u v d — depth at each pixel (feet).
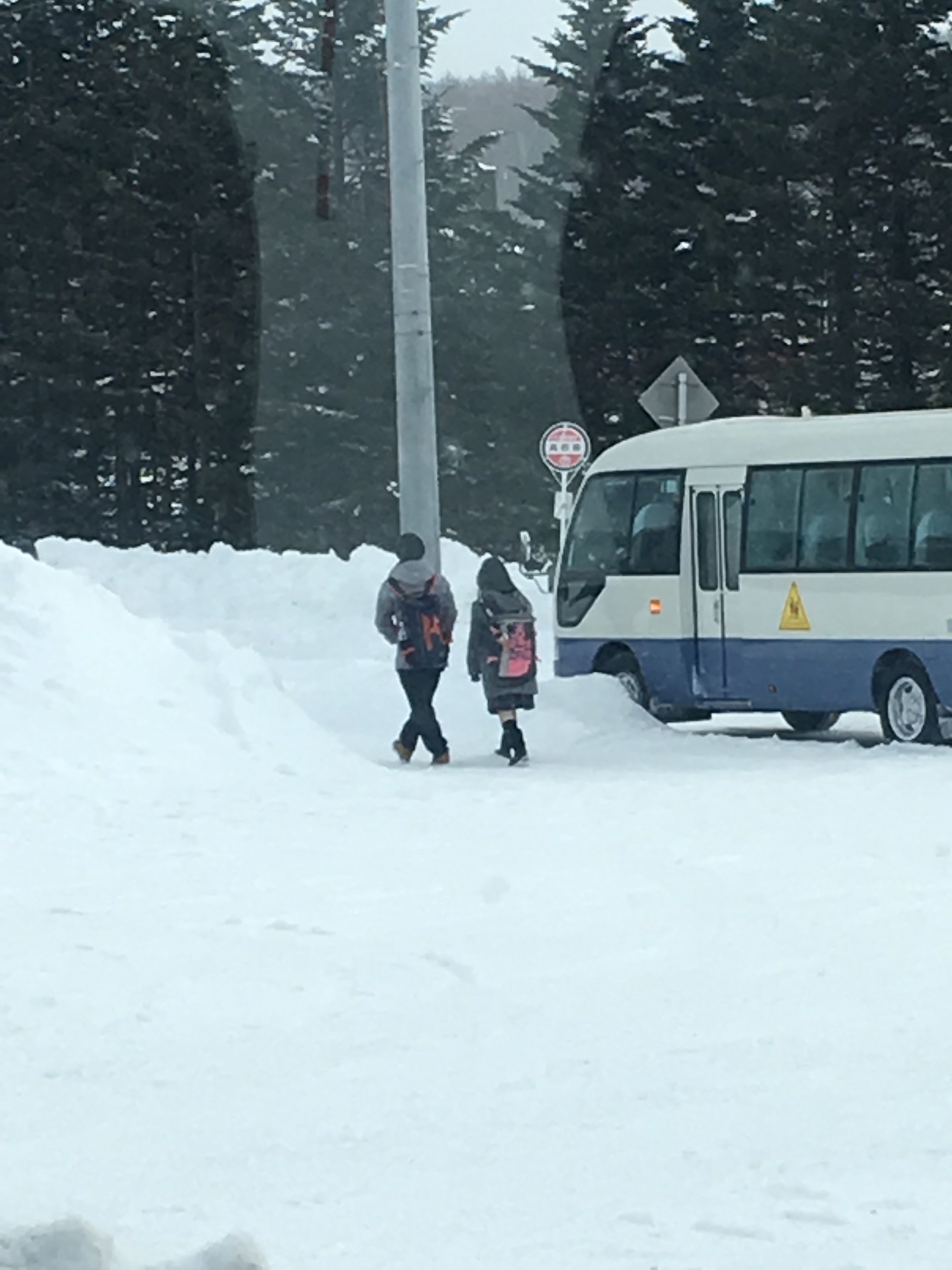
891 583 68.49
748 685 72.95
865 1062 24.00
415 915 34.58
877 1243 17.40
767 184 184.44
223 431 197.67
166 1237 17.92
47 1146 21.12
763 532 72.54
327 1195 19.20
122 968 30.25
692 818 47.37
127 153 193.77
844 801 50.19
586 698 72.18
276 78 242.17
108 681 59.06
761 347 187.93
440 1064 24.35
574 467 100.12
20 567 62.39
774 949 31.07
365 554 100.37
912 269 176.45
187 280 196.34
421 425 75.31
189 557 104.12
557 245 235.20
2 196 192.44
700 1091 22.82
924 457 68.33
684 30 203.92
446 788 54.75
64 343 190.08
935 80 172.14
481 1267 16.93
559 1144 20.79
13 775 52.65
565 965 30.17
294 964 30.48
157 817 48.08
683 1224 18.02
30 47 195.83
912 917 33.58
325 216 107.65
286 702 62.59
